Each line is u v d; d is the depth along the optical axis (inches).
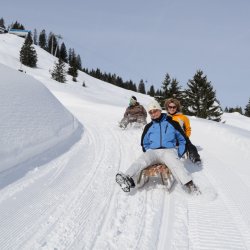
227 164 260.7
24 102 283.4
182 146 196.5
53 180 194.5
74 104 898.1
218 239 134.0
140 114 444.8
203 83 1491.1
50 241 127.6
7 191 169.8
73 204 163.2
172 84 1549.0
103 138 355.9
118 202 169.3
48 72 3011.8
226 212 160.7
